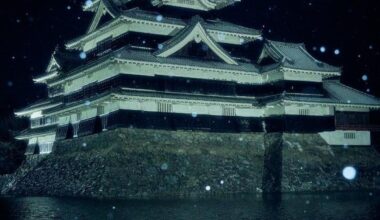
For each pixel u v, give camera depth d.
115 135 31.36
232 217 19.09
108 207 22.80
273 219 18.55
